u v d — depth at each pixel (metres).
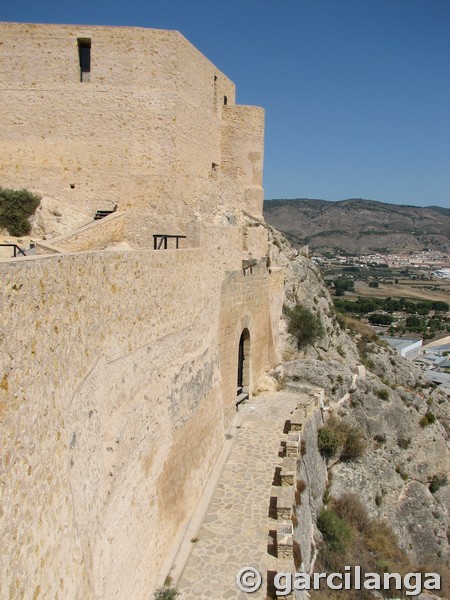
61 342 6.91
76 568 6.92
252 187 28.52
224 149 28.03
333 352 31.86
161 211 20.84
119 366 9.84
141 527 10.51
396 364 35.44
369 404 27.45
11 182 20.80
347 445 24.08
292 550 13.23
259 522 14.16
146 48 20.47
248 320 22.48
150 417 11.43
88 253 8.09
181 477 13.60
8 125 20.61
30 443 5.80
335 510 21.12
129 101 20.58
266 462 17.39
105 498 8.53
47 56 20.39
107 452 8.96
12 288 5.44
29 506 5.70
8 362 5.32
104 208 20.77
